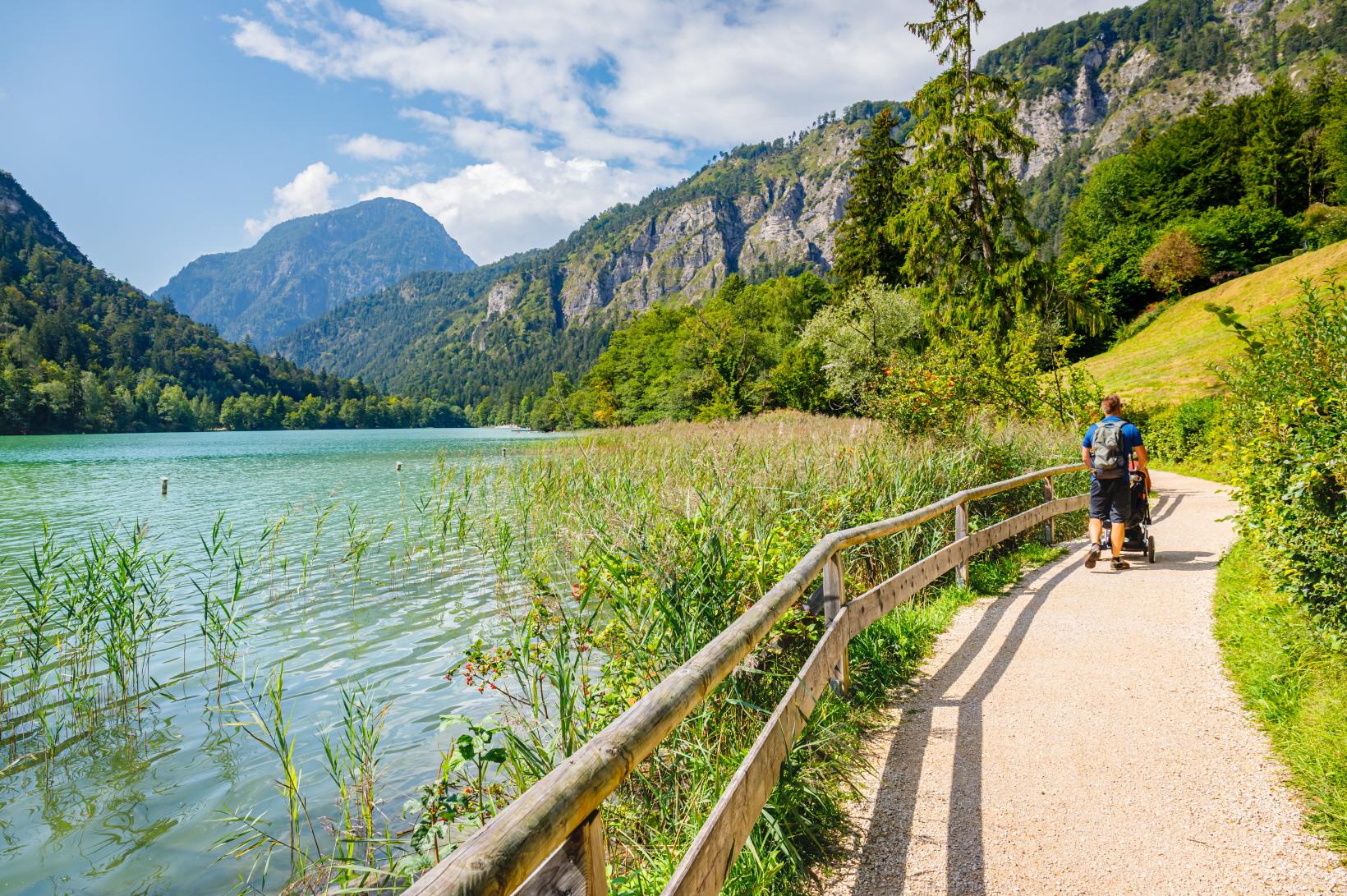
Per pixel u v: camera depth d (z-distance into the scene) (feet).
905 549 25.68
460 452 174.40
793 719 11.52
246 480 102.12
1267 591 19.63
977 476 33.17
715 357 164.55
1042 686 16.48
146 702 21.57
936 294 99.81
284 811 15.43
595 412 261.03
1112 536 27.81
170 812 15.47
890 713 15.56
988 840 10.68
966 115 92.68
